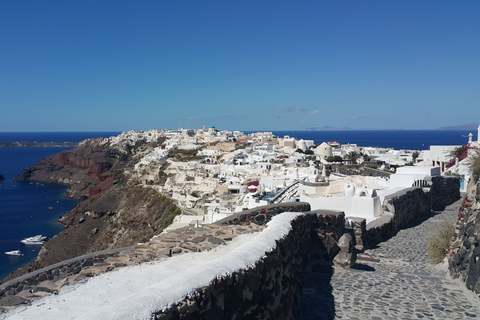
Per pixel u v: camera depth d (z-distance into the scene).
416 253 12.33
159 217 79.94
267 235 7.06
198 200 70.88
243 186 63.97
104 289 5.53
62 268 7.05
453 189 25.25
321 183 29.25
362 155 107.12
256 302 5.65
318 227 10.44
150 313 3.75
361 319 7.16
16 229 82.56
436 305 7.74
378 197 17.12
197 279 4.56
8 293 6.39
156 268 6.37
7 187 150.00
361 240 12.60
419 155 94.38
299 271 8.67
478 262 8.23
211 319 4.56
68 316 4.73
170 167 105.06
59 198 127.00
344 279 9.32
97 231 85.62
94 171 162.88
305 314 7.41
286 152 121.88
